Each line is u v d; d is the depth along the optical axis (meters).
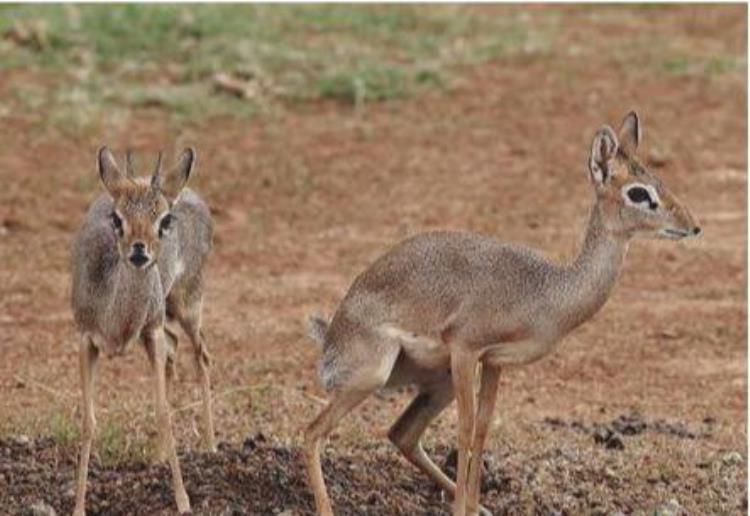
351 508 10.39
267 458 10.98
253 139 22.47
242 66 24.55
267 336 15.88
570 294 10.12
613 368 15.43
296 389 14.18
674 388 14.95
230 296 17.14
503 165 22.05
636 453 12.38
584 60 26.47
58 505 10.37
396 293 10.11
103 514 10.31
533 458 11.98
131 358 14.94
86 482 10.34
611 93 25.02
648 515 10.88
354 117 23.62
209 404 11.88
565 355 15.72
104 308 10.14
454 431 12.81
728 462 12.35
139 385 14.09
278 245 18.92
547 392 14.70
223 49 25.17
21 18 25.38
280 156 21.88
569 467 11.75
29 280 17.34
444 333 10.09
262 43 25.56
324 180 21.14
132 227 9.88
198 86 24.03
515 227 19.73
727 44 27.77
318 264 18.33
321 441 10.35
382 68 25.08
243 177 21.02
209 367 12.10
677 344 16.12
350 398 10.16
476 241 10.20
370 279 10.20
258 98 23.80
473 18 28.33
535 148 22.72
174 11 26.25
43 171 20.73
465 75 25.44
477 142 22.88
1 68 23.83
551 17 28.91
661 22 28.94
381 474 11.03
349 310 10.20
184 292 11.91
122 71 24.20
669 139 23.17
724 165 22.23
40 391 13.82
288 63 25.05
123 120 22.62
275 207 20.19
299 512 10.23
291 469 10.83
